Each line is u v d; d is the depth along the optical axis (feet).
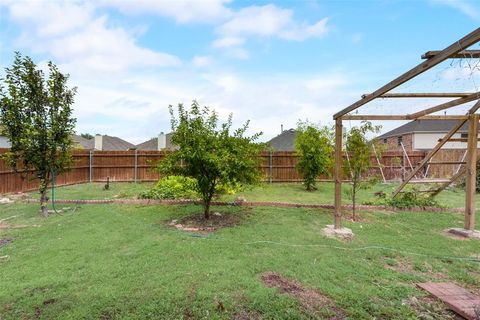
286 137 87.86
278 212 24.09
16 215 23.02
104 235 17.11
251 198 32.78
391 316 8.89
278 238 16.89
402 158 52.90
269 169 50.83
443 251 15.33
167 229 18.71
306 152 40.73
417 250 15.33
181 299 9.57
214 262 12.85
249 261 12.98
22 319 8.52
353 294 10.05
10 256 13.70
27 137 21.95
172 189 30.09
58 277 11.23
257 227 19.35
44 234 17.43
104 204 27.02
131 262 12.85
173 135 21.15
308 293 10.14
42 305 9.23
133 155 51.24
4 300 9.50
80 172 47.01
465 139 22.74
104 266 12.37
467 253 15.11
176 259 13.25
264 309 9.04
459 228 19.66
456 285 11.20
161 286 10.47
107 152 50.03
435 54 9.18
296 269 12.16
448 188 40.55
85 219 21.21
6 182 34.04
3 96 21.47
